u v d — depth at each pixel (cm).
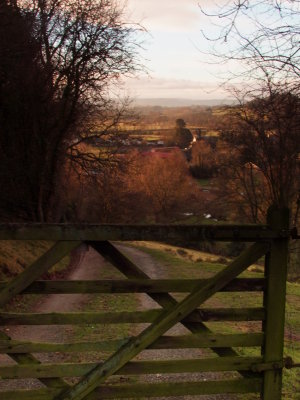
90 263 1977
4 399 325
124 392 333
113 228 320
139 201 4125
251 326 882
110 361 329
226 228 331
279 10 436
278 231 334
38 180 1962
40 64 1764
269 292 340
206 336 339
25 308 923
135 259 2142
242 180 1952
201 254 2425
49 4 1745
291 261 1666
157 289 331
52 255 319
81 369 329
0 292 315
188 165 4762
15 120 1811
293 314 1134
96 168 2180
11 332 725
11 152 1852
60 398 329
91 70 1859
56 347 327
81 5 1800
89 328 761
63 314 325
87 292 326
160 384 339
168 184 4631
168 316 329
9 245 1426
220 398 439
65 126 1934
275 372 350
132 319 332
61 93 1880
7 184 1858
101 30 1809
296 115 522
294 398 443
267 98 537
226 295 1243
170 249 2658
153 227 324
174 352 612
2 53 1467
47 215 2136
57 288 323
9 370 324
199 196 3631
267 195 1905
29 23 1616
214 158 2011
